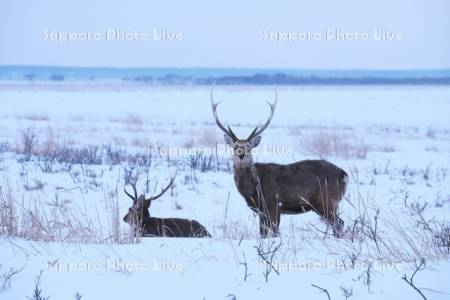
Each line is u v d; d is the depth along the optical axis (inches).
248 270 756.0
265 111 5467.5
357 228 957.8
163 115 4763.8
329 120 4409.5
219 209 1328.7
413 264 770.2
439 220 1161.4
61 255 821.9
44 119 3700.8
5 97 6983.3
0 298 664.4
